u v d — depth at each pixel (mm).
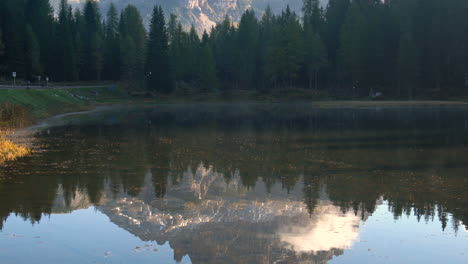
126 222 8258
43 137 24109
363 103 65188
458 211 9109
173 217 8570
